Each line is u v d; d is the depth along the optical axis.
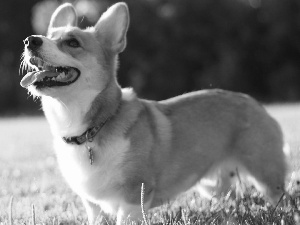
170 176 1.67
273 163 1.78
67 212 1.73
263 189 1.78
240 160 1.78
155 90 8.49
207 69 8.48
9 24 9.07
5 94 8.61
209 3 8.59
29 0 9.14
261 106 1.84
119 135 1.57
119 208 1.61
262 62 8.52
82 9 8.70
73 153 1.58
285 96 8.20
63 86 1.56
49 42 1.58
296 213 1.53
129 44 8.61
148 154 1.59
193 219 1.59
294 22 8.42
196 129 1.71
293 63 8.49
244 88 8.43
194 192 1.90
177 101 1.75
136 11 8.66
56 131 1.60
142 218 1.57
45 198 1.89
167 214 1.63
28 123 5.70
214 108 1.77
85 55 1.61
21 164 2.59
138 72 8.54
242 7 8.61
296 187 1.85
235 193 1.84
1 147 3.41
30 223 1.58
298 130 3.21
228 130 1.76
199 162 1.72
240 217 1.58
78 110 1.57
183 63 8.59
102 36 1.67
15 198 1.93
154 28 8.60
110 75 1.63
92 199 1.61
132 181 1.57
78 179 1.59
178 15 8.62
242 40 8.53
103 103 1.58
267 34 8.53
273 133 1.80
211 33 8.59
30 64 1.59
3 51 8.97
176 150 1.67
